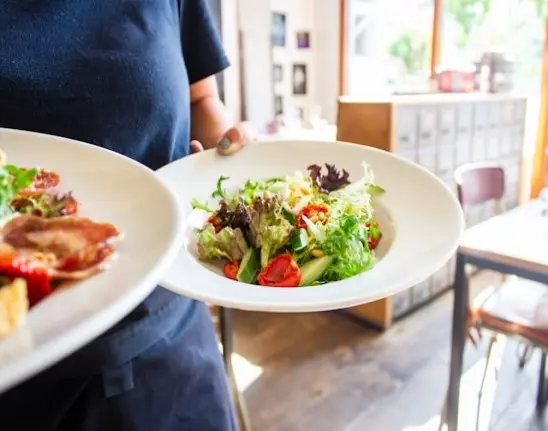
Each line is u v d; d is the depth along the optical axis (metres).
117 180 0.45
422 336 2.11
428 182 0.60
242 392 1.74
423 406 1.65
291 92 3.47
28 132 0.51
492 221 1.40
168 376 0.57
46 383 0.50
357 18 3.36
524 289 1.42
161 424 0.57
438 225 0.53
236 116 3.06
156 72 0.59
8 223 0.34
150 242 0.35
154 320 0.54
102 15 0.56
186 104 0.67
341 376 1.84
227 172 0.69
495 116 2.54
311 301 0.40
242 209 0.60
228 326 1.41
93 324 0.26
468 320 1.34
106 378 0.51
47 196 0.41
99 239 0.33
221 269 0.56
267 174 0.71
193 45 0.77
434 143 2.18
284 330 2.18
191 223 0.60
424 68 3.15
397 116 1.96
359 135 2.08
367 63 3.39
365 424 1.58
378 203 0.62
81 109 0.55
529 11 2.68
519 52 2.78
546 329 1.23
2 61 0.50
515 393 1.68
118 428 0.54
